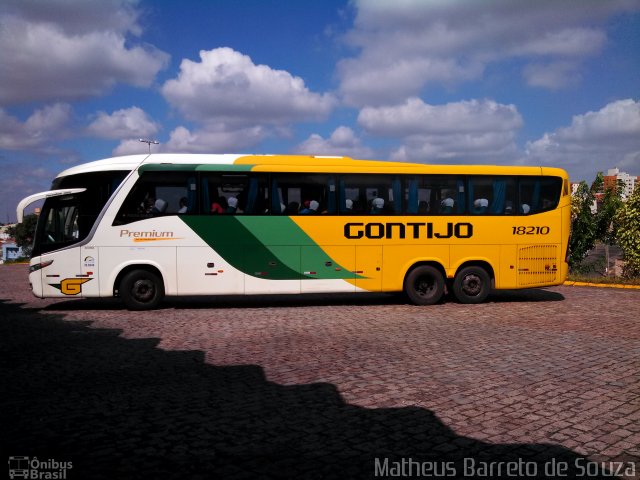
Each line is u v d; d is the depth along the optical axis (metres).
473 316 11.28
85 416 5.20
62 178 12.16
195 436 4.66
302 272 12.51
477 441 4.53
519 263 13.25
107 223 12.03
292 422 4.99
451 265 13.05
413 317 11.20
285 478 3.86
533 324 10.26
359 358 7.48
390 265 12.81
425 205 12.97
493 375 6.58
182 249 12.17
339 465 4.07
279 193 12.49
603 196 19.50
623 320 10.67
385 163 13.04
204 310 12.45
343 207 12.67
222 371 6.85
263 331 9.62
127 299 12.20
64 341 8.87
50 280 11.96
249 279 12.34
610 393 5.86
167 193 12.20
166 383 6.34
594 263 19.89
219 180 12.34
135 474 3.94
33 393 5.99
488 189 13.22
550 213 13.40
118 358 7.62
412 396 5.75
